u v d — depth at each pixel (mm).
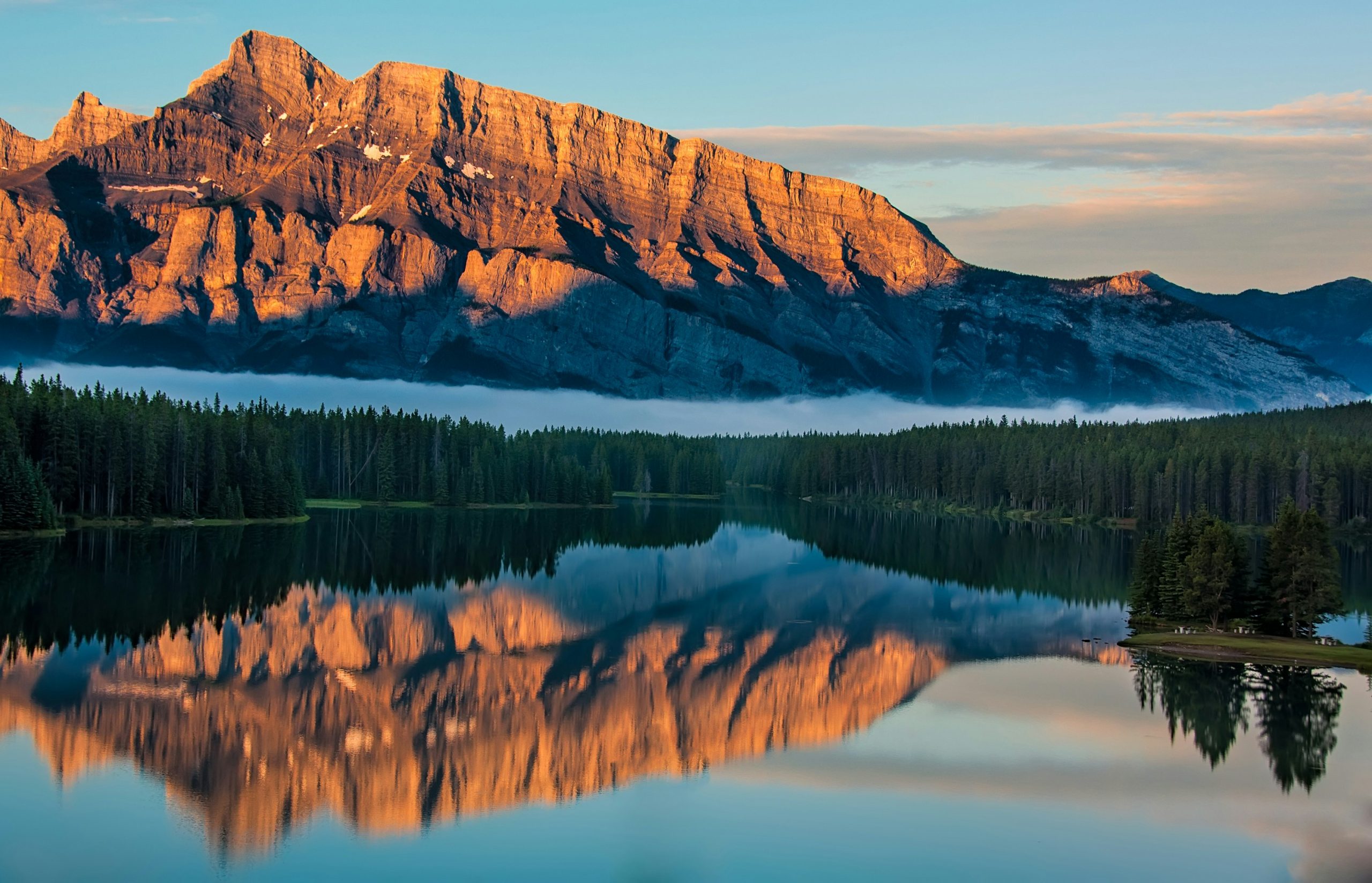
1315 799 66938
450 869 57219
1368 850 59594
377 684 93500
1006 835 61719
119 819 62094
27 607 117312
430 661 102812
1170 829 62469
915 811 65375
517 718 85188
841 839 61250
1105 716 85438
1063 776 71562
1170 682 96688
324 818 63531
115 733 76688
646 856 58406
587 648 111688
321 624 117312
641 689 95500
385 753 75500
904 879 55781
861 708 89000
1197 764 73375
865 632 123125
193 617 116938
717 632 122438
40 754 71875
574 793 68750
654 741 80000
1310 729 81188
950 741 79312
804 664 105688
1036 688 94875
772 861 58781
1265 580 121438
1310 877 56188
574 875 56656
